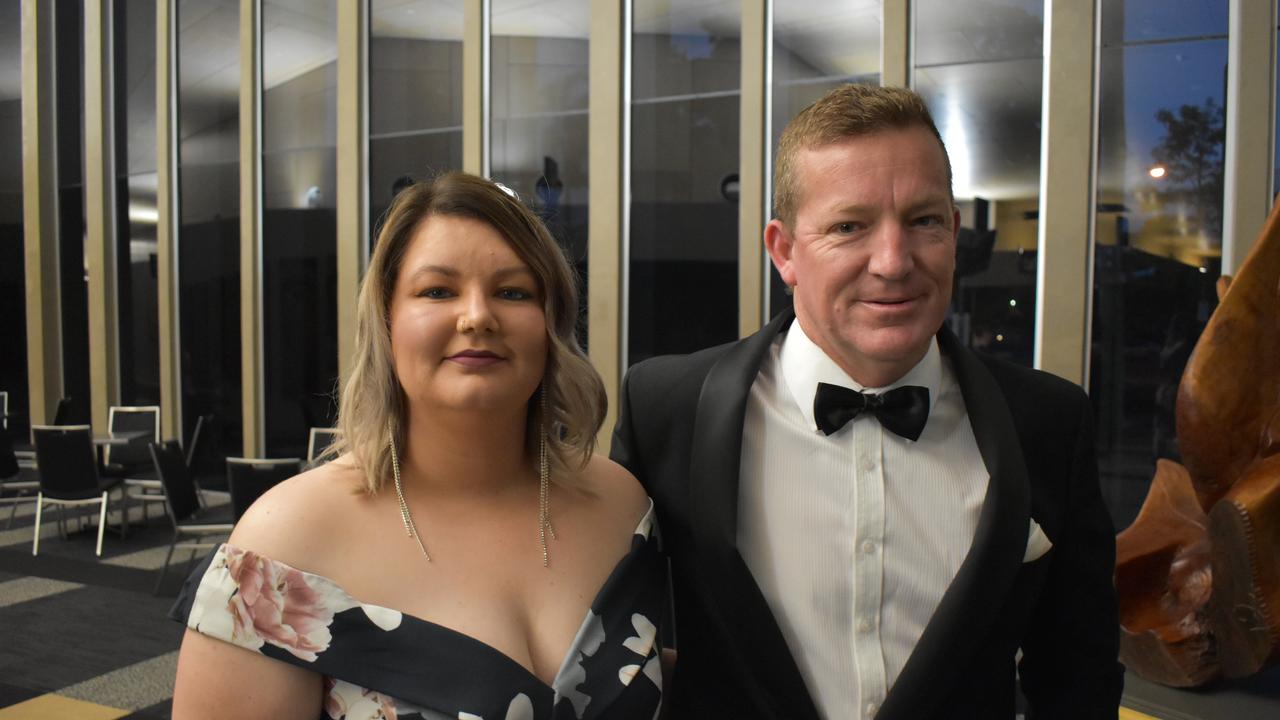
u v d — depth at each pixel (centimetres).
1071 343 563
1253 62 522
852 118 118
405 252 119
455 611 116
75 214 997
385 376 121
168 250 883
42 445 639
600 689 120
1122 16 551
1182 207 545
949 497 131
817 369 136
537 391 131
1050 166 564
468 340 114
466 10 739
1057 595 137
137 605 522
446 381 115
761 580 131
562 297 128
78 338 1009
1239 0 524
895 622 129
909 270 117
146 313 919
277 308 838
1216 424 353
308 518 116
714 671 132
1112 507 566
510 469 129
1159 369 554
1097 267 566
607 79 689
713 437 132
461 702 109
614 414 702
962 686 126
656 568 137
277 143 830
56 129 988
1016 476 123
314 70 812
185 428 898
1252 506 328
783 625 130
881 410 130
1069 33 555
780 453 135
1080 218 557
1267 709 352
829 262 120
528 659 116
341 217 796
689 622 138
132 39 900
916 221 119
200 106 866
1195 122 540
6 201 1035
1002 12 580
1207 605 362
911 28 603
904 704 117
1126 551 397
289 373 837
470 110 743
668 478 139
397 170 785
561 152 723
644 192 695
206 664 111
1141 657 380
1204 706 356
